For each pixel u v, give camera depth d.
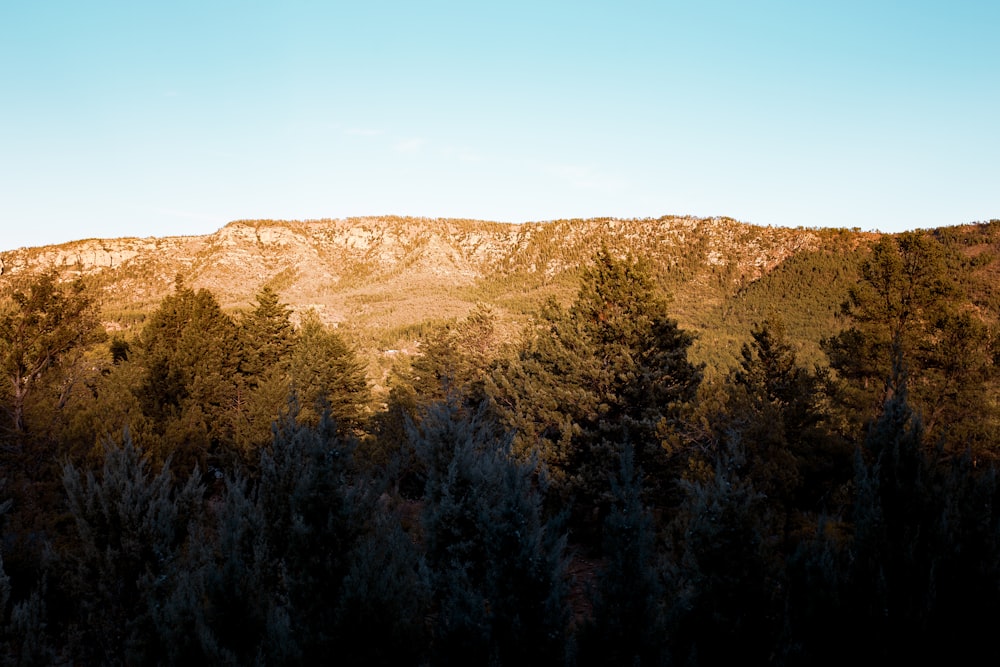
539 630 5.43
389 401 31.97
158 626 7.10
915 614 5.25
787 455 12.05
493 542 5.88
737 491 6.55
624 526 5.98
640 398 17.42
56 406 19.72
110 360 32.34
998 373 20.12
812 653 5.47
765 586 6.24
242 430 21.73
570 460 16.81
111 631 7.89
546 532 6.96
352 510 7.45
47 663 7.28
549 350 20.27
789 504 11.98
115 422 16.69
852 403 21.44
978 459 18.14
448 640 5.69
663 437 15.83
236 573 7.29
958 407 19.97
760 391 14.34
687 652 5.85
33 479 16.23
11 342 22.61
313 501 7.35
